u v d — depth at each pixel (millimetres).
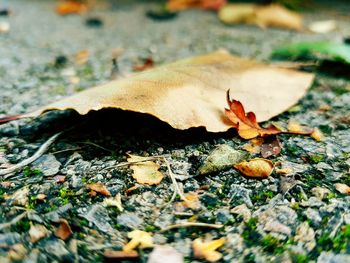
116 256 156
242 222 167
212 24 366
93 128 205
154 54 294
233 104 195
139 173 183
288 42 315
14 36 325
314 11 406
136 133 202
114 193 176
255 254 158
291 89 223
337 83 247
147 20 379
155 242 161
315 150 196
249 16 363
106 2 438
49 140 197
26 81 253
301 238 161
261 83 221
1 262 152
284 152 195
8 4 423
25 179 181
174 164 187
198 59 233
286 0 409
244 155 189
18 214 166
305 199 173
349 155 194
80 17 385
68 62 279
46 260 154
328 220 166
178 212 170
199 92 201
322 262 155
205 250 159
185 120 188
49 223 165
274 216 168
